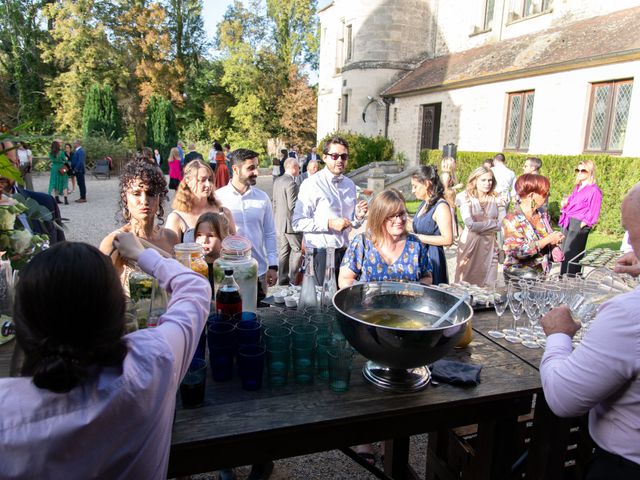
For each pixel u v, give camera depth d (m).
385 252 2.57
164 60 29.83
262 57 32.88
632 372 1.15
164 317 1.09
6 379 0.85
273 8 35.25
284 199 5.25
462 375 1.61
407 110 16.64
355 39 18.64
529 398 1.67
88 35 26.62
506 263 3.74
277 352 1.54
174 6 31.22
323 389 1.55
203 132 32.12
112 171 20.31
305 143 31.33
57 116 26.06
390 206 2.46
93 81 26.27
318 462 2.56
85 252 0.85
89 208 11.06
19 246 1.73
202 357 1.63
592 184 5.55
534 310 2.06
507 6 14.42
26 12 27.02
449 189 5.23
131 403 0.88
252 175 3.27
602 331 1.18
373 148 16.91
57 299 0.79
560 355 1.35
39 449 0.82
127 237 1.29
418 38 18.22
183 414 1.37
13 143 1.63
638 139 8.89
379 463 2.56
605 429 1.28
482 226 4.01
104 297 0.83
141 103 28.56
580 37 10.95
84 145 19.94
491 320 2.24
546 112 11.02
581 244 5.61
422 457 2.67
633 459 1.23
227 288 1.65
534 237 3.65
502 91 12.34
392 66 18.09
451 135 14.34
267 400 1.47
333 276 2.21
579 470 2.26
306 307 1.97
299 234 5.31
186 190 2.96
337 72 22.20
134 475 0.93
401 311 1.79
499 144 12.55
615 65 9.31
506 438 1.71
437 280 3.54
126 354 0.90
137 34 28.98
